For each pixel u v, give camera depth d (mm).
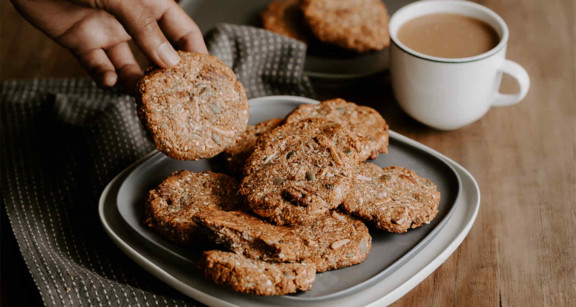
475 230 583
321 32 722
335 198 526
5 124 694
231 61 698
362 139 584
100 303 524
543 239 576
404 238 542
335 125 571
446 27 650
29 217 601
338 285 510
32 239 578
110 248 579
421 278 522
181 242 530
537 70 712
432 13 666
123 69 694
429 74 607
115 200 575
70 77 754
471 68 599
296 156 549
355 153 557
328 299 492
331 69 722
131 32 574
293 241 507
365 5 751
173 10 623
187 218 537
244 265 488
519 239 577
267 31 698
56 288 530
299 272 486
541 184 617
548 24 761
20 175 641
